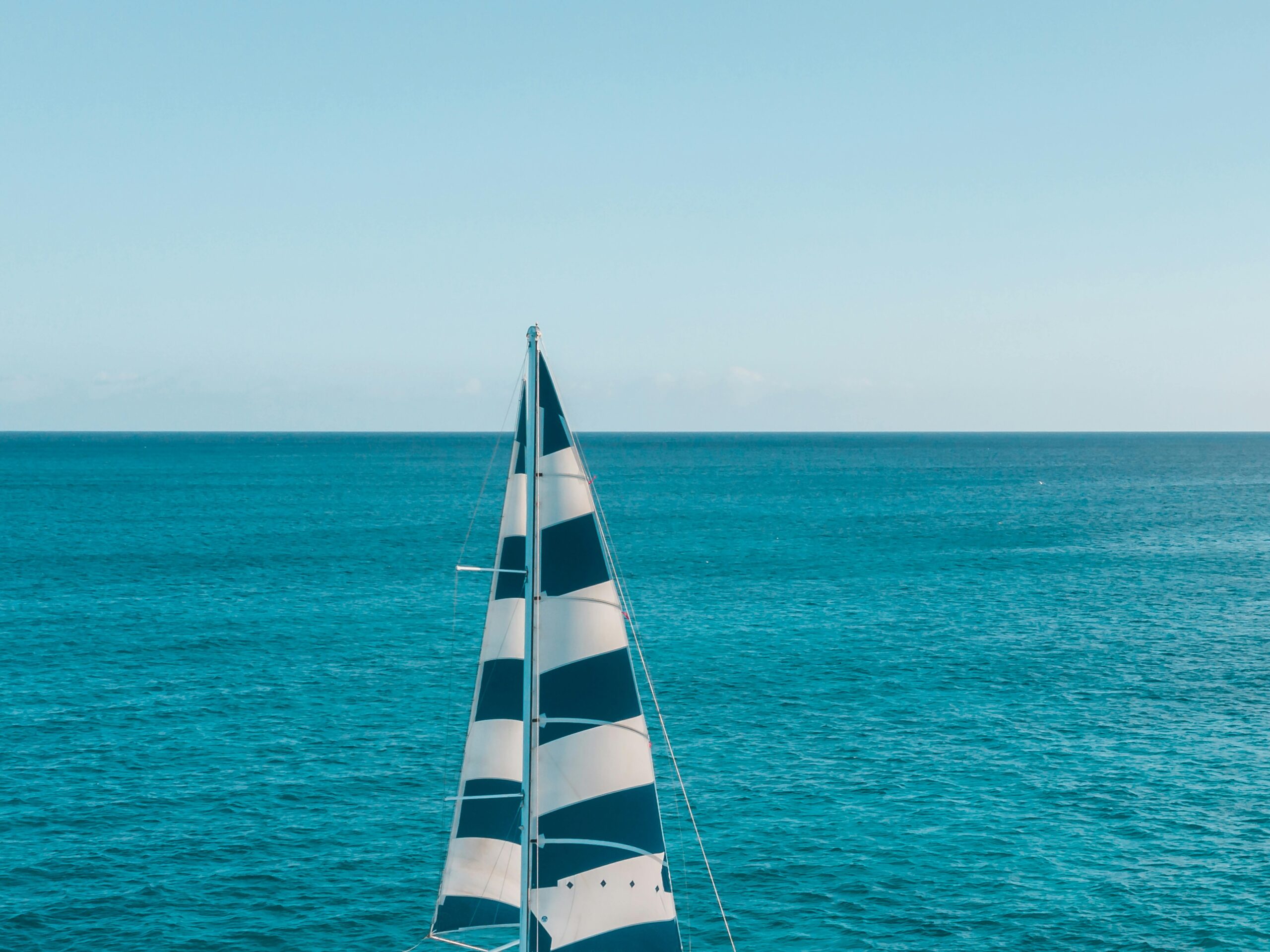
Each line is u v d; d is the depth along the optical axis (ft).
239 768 163.02
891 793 154.81
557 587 68.95
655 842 70.23
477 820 72.54
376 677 220.43
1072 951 111.45
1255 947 111.86
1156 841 137.90
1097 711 197.77
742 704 201.77
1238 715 195.83
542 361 68.95
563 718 68.85
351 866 129.80
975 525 557.74
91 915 116.47
